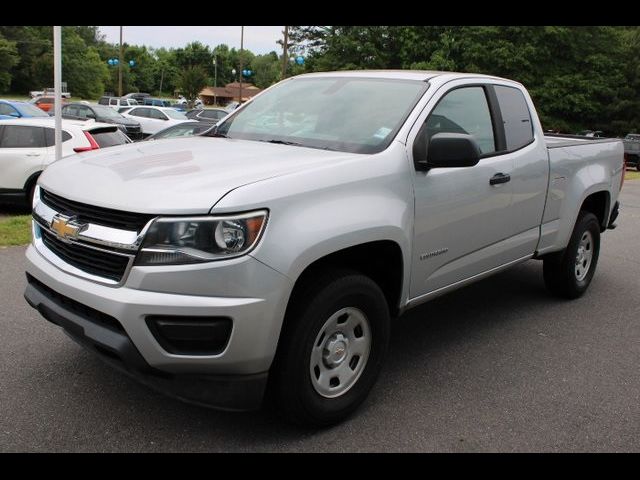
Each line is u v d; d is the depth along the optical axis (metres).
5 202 9.77
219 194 2.83
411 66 42.50
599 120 45.19
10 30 96.75
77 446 3.14
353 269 3.42
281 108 4.42
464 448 3.30
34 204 3.56
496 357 4.53
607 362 4.53
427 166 3.74
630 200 15.29
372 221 3.32
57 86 8.83
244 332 2.85
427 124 3.94
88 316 3.01
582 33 43.66
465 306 5.71
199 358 2.85
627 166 30.47
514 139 4.75
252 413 3.53
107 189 3.00
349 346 3.43
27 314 4.86
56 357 4.12
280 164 3.29
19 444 3.13
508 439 3.41
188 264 2.77
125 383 3.80
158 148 3.77
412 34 42.59
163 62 143.00
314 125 4.07
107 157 3.57
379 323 3.53
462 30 42.28
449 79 4.29
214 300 2.80
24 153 9.63
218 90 116.44
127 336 2.83
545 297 6.07
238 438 3.28
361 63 44.94
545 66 43.56
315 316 3.13
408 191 3.64
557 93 42.72
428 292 4.03
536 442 3.39
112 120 23.47
